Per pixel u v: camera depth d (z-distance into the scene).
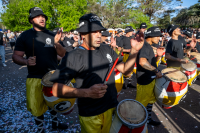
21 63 2.10
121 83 2.67
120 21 29.09
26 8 14.05
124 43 4.92
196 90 4.31
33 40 1.93
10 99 3.76
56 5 14.65
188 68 3.25
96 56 1.40
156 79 2.35
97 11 28.30
